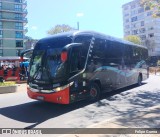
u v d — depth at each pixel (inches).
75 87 411.8
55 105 449.4
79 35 431.2
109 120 309.0
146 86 748.6
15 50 3420.3
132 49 701.9
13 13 3452.3
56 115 371.9
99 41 497.0
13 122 335.3
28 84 434.6
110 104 450.6
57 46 414.3
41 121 338.0
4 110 414.6
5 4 3383.4
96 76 478.9
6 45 3358.8
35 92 417.7
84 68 438.0
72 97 405.4
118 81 593.3
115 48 577.3
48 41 430.3
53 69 400.2
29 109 418.6
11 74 984.3
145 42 3683.6
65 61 394.0
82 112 388.2
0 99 544.4
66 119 345.4
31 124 323.9
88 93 453.1
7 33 3383.4
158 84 805.9
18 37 3462.1
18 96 588.1
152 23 3882.9
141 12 4060.0
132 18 4256.9
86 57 446.0
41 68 415.2
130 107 418.0
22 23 3526.1
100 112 384.8
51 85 395.9
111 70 550.0
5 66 1011.9
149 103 453.1
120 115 351.6
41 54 424.8
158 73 1574.8
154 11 625.0
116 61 581.6
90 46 461.1
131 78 691.4
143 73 805.2
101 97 535.5
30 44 2118.6
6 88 662.5
